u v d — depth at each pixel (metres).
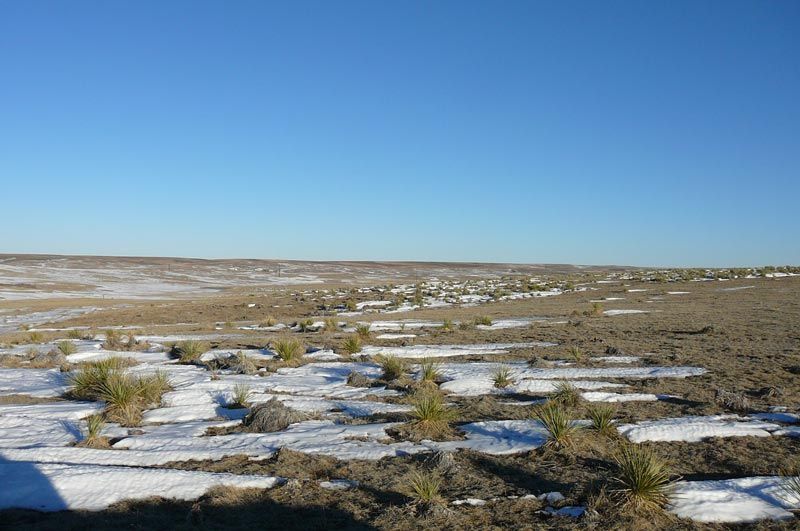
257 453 8.32
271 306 45.91
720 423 9.52
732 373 13.78
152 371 15.15
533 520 6.20
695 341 19.30
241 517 6.34
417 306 42.47
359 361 17.08
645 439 8.83
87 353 18.56
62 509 6.49
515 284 65.12
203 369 15.59
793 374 13.59
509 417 10.32
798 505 6.37
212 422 10.21
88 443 8.77
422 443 8.80
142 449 8.61
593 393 11.76
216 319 37.91
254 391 12.47
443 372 14.61
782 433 9.09
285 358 16.59
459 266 165.50
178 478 7.21
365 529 6.05
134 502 6.68
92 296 72.94
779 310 29.00
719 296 39.94
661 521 6.11
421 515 6.29
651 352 17.31
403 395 12.31
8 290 77.75
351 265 159.75
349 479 7.42
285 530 6.06
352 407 11.23
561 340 20.75
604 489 6.67
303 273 132.38
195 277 116.62
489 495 6.86
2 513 6.35
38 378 14.41
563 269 161.25
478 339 21.80
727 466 7.73
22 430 9.48
